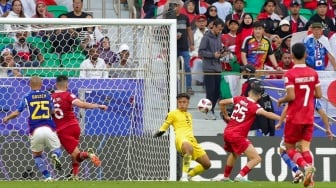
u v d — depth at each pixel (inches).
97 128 1750.7
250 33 2032.5
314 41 1988.2
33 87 1551.4
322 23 2218.3
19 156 1729.8
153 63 1775.3
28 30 1727.4
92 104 1588.3
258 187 1325.0
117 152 1754.4
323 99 1859.0
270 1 2187.5
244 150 1542.8
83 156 1585.9
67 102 1581.0
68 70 1768.0
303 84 1321.4
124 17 2412.6
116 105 1758.1
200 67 2017.7
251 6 2345.0
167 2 2219.5
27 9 2219.5
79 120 1744.6
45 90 1710.1
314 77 1326.3
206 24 2133.4
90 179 1738.4
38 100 1541.6
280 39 2079.2
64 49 1786.4
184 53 2049.7
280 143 1712.6
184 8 2210.9
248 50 2010.3
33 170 1729.8
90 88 1750.7
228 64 2021.4
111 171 1752.0
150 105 1766.7
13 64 1764.3
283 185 1384.1
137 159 1760.6
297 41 2082.9
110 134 1753.2
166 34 1775.3
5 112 1734.7
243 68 1838.1
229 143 1560.0
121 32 1797.5
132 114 1761.8
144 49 1785.2
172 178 1733.5
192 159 1593.3
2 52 1764.3
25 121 1733.5
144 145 1761.8
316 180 1788.9
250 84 1743.4
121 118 1759.4
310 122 1322.6
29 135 1641.2
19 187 1255.5
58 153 1555.1
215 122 1863.9
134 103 1763.0
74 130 1590.8
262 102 1813.5
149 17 2268.7
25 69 1750.7
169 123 1587.1
